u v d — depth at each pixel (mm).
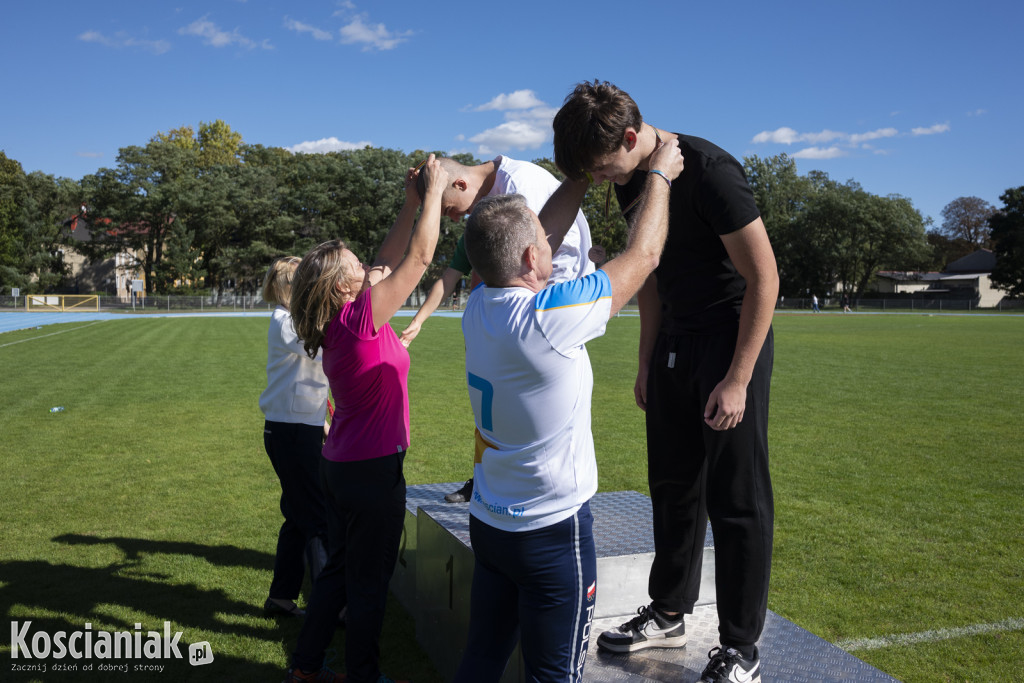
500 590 2006
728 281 2158
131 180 63594
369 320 2449
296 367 3449
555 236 2240
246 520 5160
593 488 1915
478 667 1997
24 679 2959
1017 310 61969
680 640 2604
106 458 6996
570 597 1863
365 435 2562
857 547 4578
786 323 36469
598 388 12031
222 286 69875
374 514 2574
